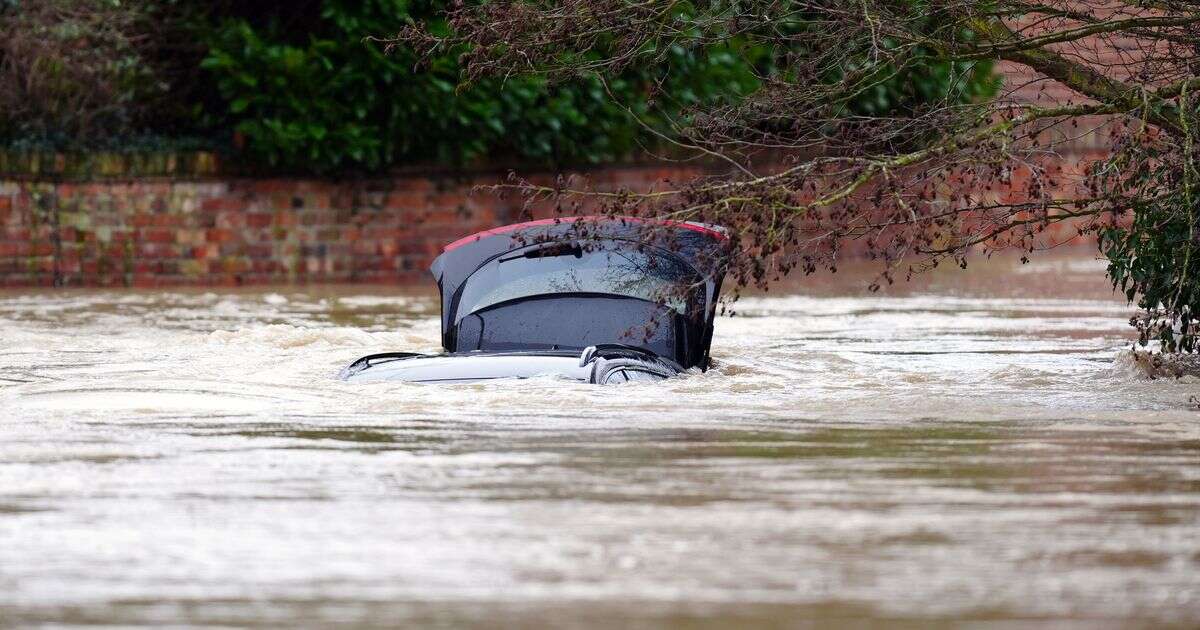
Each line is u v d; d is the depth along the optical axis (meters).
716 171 80.50
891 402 32.84
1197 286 37.34
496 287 41.00
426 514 21.16
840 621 16.23
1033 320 54.72
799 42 40.78
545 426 29.14
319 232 76.69
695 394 33.75
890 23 36.53
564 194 35.31
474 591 17.39
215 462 25.28
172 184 74.62
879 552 18.98
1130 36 37.78
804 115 37.41
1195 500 22.05
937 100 37.38
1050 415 30.91
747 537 19.75
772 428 29.00
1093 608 16.67
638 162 81.06
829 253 34.44
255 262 75.88
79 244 73.75
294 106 73.44
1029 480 23.61
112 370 38.47
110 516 21.16
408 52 71.69
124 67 73.38
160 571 18.34
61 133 75.12
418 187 77.75
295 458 25.62
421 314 57.69
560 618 16.38
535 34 38.25
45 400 32.56
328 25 75.31
